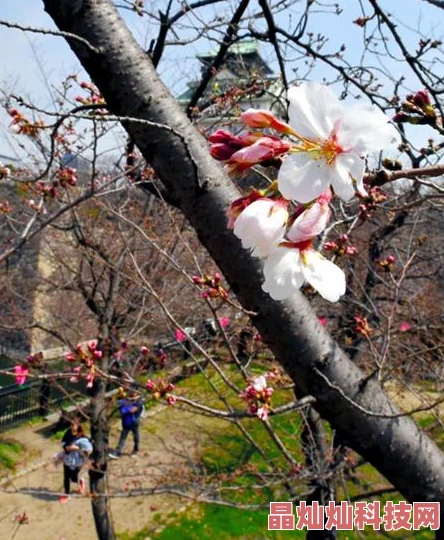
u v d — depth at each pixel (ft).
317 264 3.20
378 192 8.08
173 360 22.52
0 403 32.17
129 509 24.82
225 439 27.37
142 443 28.22
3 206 17.51
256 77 14.48
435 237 20.71
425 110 4.71
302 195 2.83
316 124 2.90
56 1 4.40
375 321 16.34
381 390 4.50
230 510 24.48
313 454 13.99
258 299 4.25
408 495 4.43
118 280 18.95
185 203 4.33
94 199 15.79
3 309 26.76
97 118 4.28
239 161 3.26
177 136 4.17
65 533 23.20
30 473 27.99
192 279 10.32
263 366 20.66
